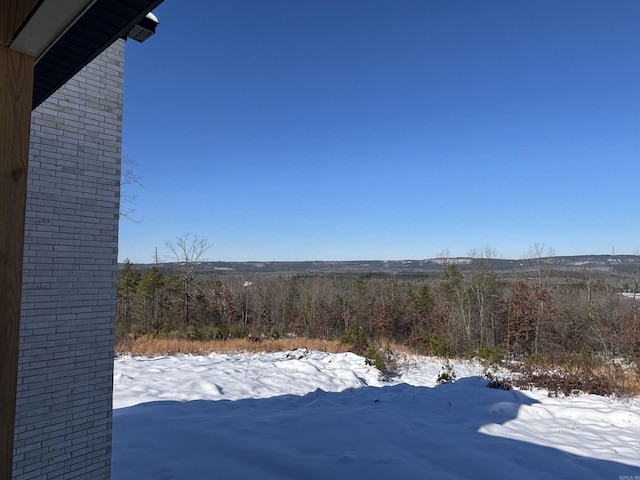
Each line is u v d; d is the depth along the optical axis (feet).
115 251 14.37
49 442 12.37
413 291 111.34
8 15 5.81
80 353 13.24
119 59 14.89
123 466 13.75
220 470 13.43
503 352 52.44
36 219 12.46
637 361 33.83
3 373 5.46
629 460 15.46
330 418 19.65
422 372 44.39
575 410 22.48
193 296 94.22
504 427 19.57
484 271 90.89
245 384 29.99
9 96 5.92
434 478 13.07
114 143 14.55
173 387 27.22
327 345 53.67
